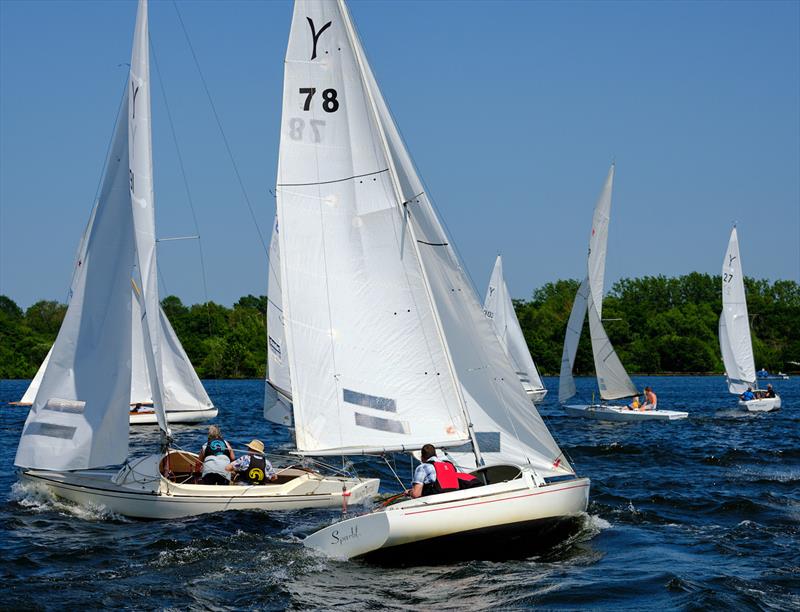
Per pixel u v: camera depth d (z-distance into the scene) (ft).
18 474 74.38
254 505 68.69
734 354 201.36
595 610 44.91
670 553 55.57
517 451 60.34
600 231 172.76
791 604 45.75
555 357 418.31
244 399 255.50
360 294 61.62
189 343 400.26
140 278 72.54
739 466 96.37
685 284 574.97
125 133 75.87
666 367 449.89
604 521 64.90
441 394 60.70
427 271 61.52
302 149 62.13
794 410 190.08
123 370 72.54
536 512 54.03
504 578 50.26
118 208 74.74
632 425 151.94
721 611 44.42
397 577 50.96
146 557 55.67
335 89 61.67
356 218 61.62
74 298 73.61
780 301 542.98
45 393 72.95
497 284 209.77
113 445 71.41
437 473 54.80
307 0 61.46
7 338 421.18
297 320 62.28
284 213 62.28
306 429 62.13
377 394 61.36
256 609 45.98
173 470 73.46
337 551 54.80
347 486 71.10
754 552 55.88
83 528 64.13
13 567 53.67
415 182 61.52
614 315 466.29
